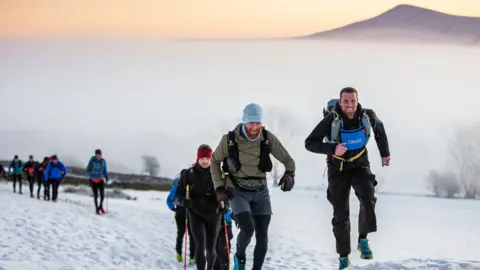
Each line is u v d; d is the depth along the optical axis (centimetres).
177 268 976
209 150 711
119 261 1005
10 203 1888
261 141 648
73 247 1089
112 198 3048
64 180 4131
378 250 1274
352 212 2073
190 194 717
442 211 2731
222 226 762
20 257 941
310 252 1177
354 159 675
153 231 1436
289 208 2491
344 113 660
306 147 676
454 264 621
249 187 654
